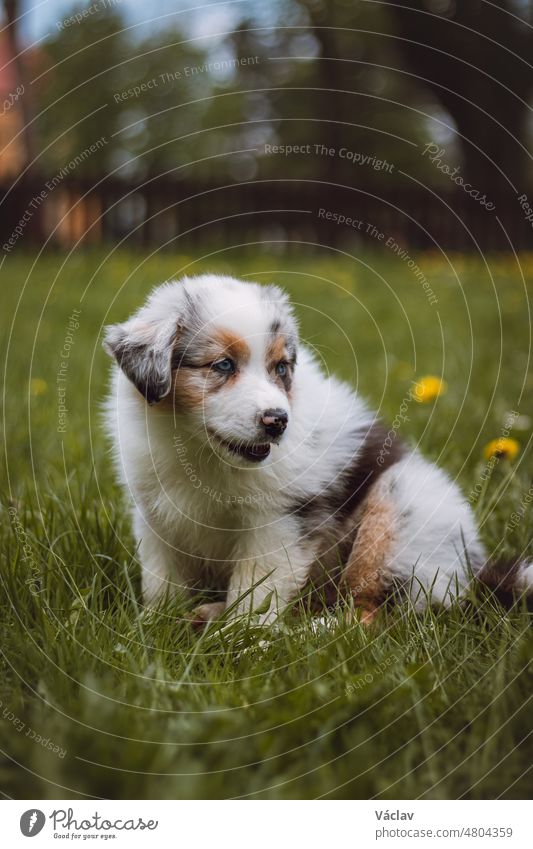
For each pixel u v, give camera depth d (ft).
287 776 5.97
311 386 10.11
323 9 65.41
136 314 9.77
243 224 42.88
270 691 6.80
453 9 54.29
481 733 6.33
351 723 6.37
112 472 12.04
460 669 7.14
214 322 9.04
